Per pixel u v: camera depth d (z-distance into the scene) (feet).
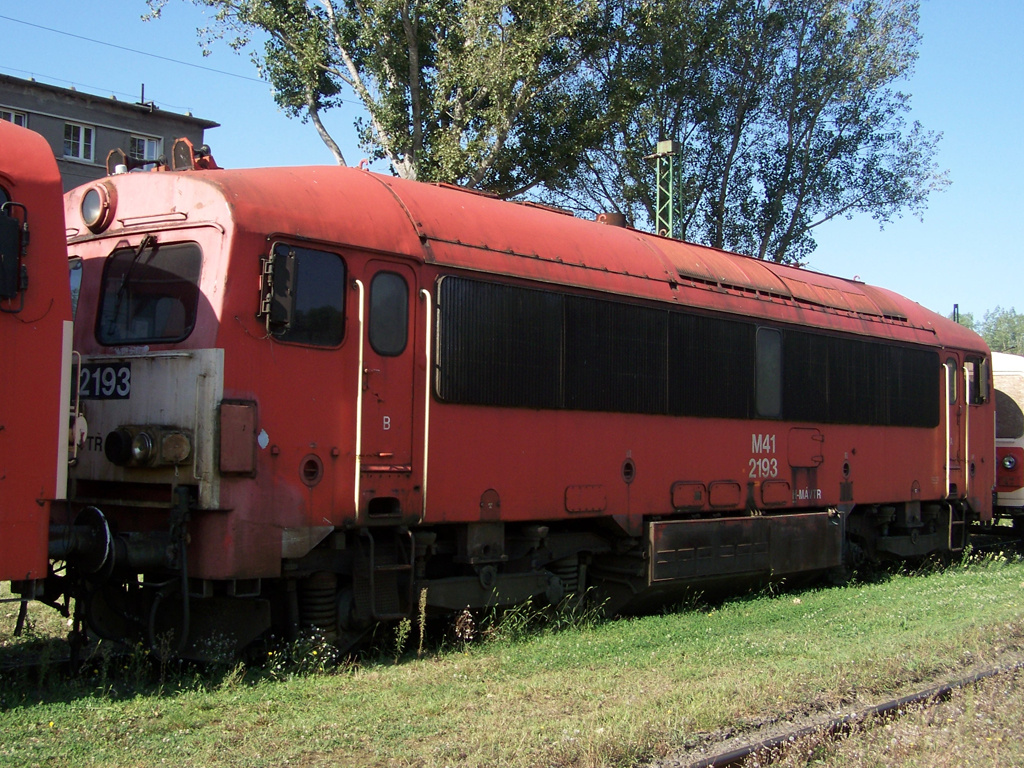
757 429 38.22
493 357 28.25
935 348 48.98
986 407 53.06
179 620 23.52
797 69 93.56
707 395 35.83
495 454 28.40
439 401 26.86
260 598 24.07
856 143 94.32
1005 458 57.62
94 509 22.03
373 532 26.53
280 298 23.24
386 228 26.20
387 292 25.94
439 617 27.91
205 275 23.03
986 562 52.13
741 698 21.29
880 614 34.37
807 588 43.01
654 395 33.65
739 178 97.66
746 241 97.91
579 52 77.00
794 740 18.57
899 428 46.24
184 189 23.93
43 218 20.07
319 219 24.67
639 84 83.30
